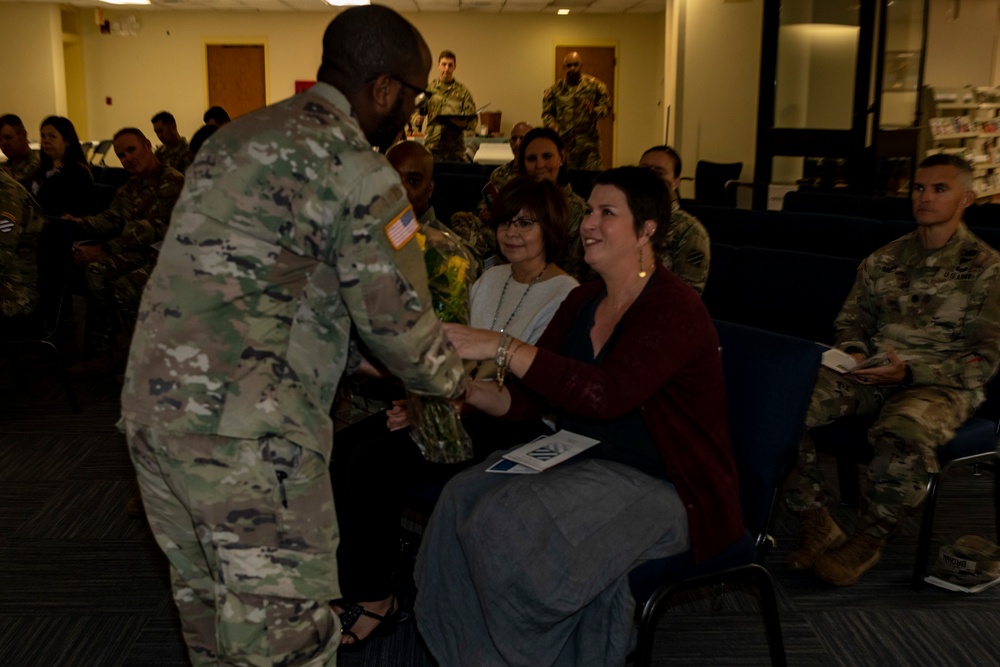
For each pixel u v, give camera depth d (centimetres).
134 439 132
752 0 762
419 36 142
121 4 1337
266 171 126
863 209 436
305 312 132
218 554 129
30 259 368
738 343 182
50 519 283
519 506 160
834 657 212
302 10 1387
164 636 220
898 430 233
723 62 809
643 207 171
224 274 125
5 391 409
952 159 253
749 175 788
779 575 253
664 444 166
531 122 1450
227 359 126
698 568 165
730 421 178
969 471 326
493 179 429
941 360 250
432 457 171
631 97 1441
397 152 268
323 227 127
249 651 132
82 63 1414
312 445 131
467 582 173
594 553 156
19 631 220
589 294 190
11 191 361
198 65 1425
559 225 231
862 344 268
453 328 163
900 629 224
